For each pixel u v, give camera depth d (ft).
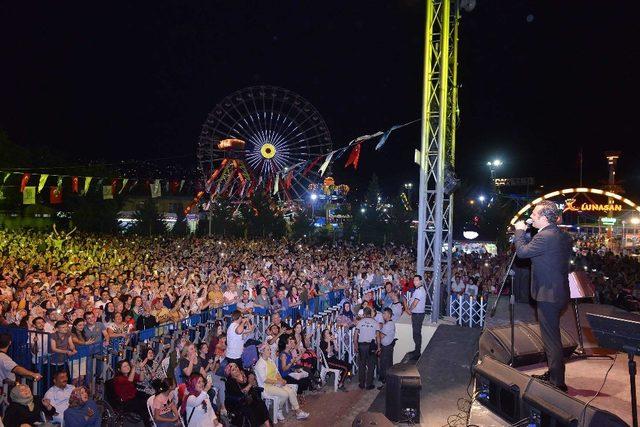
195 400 23.85
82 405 22.00
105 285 42.75
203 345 29.76
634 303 44.98
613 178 106.22
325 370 35.58
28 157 133.28
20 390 21.71
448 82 36.78
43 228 132.57
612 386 13.47
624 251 103.76
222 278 50.52
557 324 12.91
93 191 137.80
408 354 32.48
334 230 185.26
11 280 40.65
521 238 13.65
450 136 37.11
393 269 64.85
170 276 49.29
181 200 203.51
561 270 12.87
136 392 26.35
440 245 33.27
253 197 157.89
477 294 48.14
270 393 29.09
